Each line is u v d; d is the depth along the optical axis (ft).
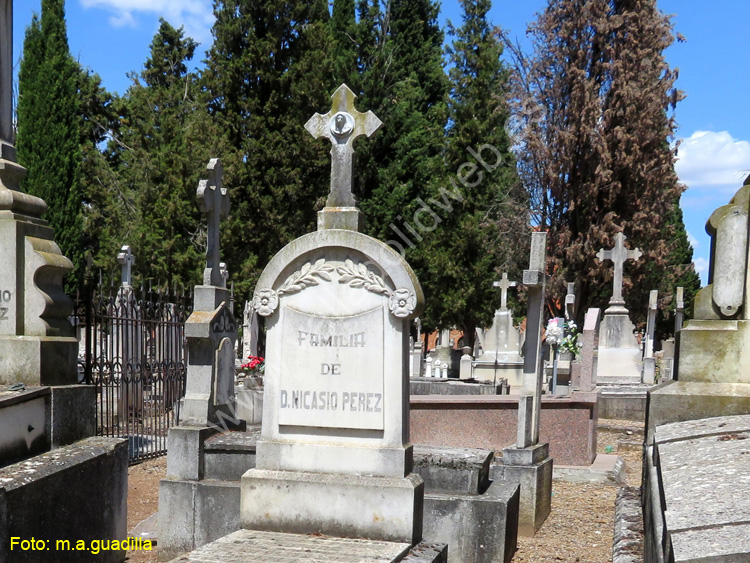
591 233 89.86
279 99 85.30
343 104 15.80
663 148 99.81
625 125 90.79
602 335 59.21
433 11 105.60
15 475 13.82
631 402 44.37
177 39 126.93
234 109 87.15
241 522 14.97
